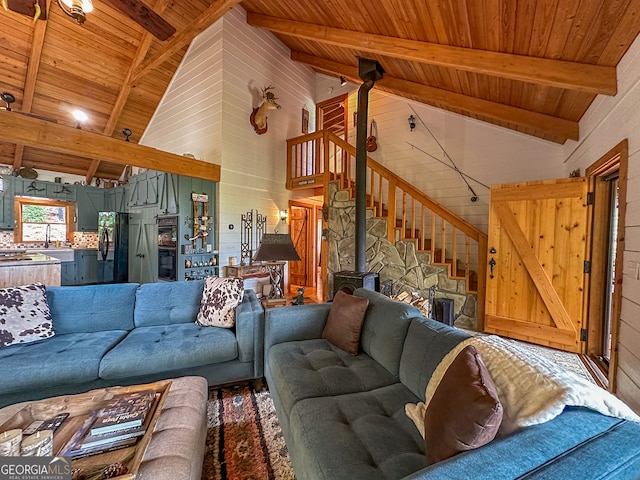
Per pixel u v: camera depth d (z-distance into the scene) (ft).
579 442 2.66
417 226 17.26
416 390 5.04
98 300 8.38
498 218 11.60
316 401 4.83
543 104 10.26
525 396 3.30
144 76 18.07
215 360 7.34
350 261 16.44
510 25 6.89
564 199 10.25
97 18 14.38
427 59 9.13
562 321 10.32
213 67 16.67
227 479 4.96
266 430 6.19
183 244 15.37
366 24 9.91
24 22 13.44
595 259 9.80
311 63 19.81
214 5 12.28
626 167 6.75
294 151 20.54
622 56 6.73
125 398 4.66
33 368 6.07
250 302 8.95
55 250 19.19
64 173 21.48
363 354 6.82
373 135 19.39
